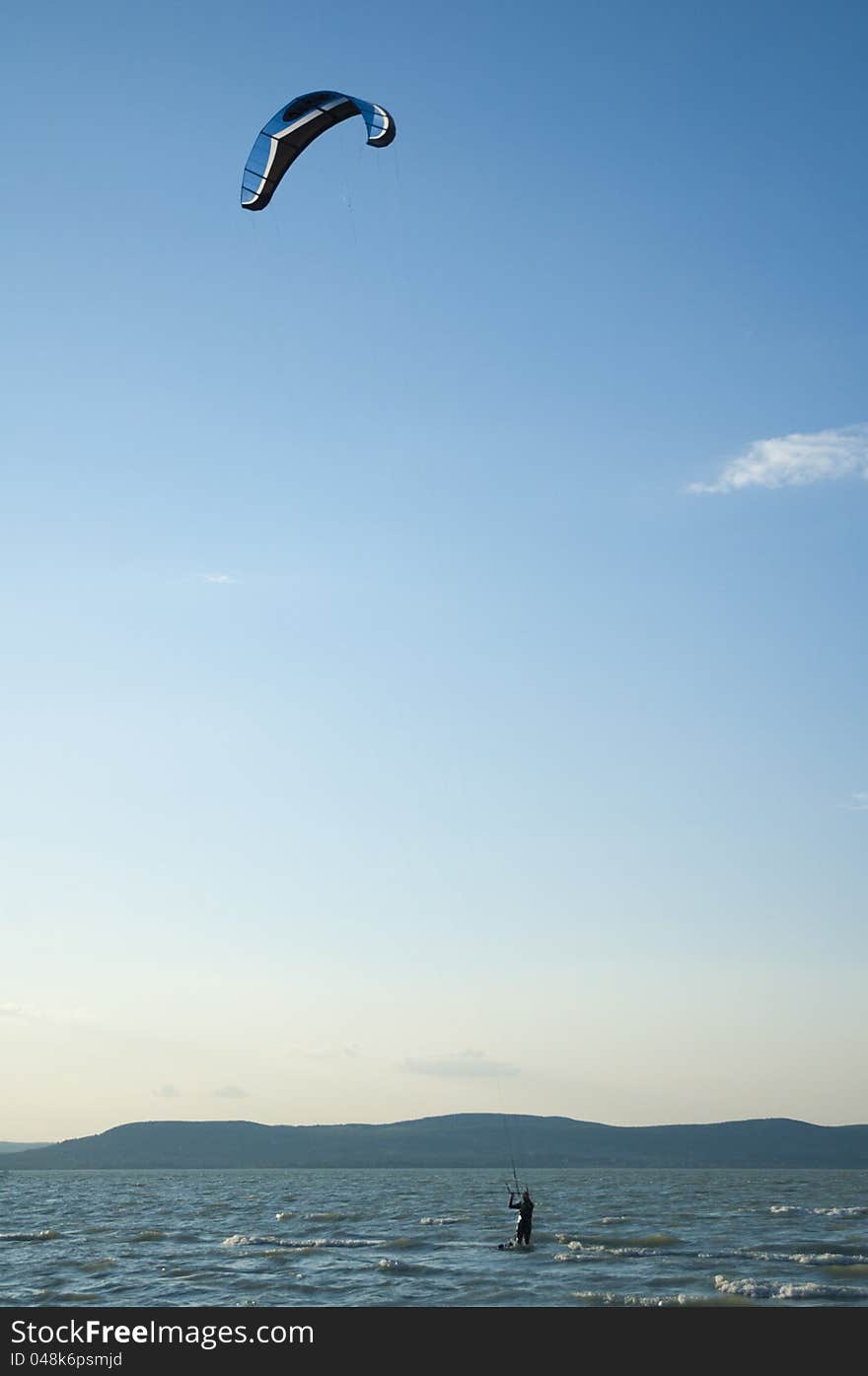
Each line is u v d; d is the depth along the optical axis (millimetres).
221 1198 113188
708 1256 46312
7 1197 118812
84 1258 47406
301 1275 40250
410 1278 39250
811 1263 43938
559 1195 119125
